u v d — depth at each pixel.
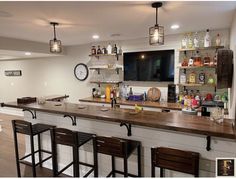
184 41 3.65
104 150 1.95
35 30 3.25
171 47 3.90
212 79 3.52
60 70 5.53
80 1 1.95
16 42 3.99
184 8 2.22
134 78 4.30
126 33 3.63
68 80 5.41
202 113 2.75
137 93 4.38
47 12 2.30
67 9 2.21
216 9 2.25
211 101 3.41
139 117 2.12
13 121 2.61
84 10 2.25
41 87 6.00
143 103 3.82
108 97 4.53
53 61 5.62
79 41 4.56
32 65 6.09
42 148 3.05
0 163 3.11
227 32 3.36
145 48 4.16
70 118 2.71
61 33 3.55
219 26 3.15
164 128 1.81
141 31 3.45
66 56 5.36
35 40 4.23
